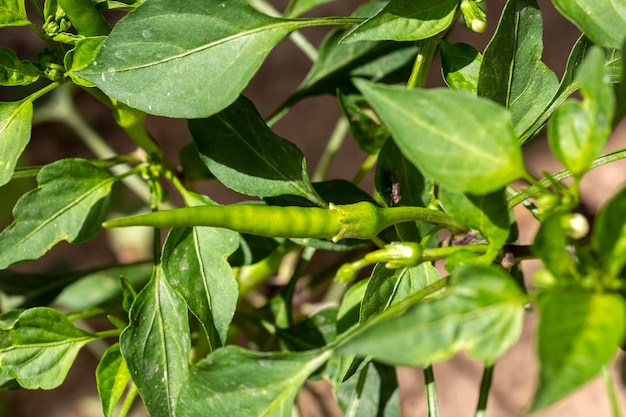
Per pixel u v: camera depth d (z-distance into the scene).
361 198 0.47
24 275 0.53
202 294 0.44
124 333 0.44
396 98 0.38
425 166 0.38
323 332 0.50
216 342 0.44
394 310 0.40
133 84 0.42
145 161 0.49
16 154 0.43
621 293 0.40
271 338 0.51
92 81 0.42
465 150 0.38
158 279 0.45
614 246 0.37
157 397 0.44
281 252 0.53
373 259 0.41
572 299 0.37
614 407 0.37
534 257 0.42
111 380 0.45
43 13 0.44
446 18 0.43
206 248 0.44
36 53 0.74
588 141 0.38
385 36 0.43
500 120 0.38
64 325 0.45
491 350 0.37
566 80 0.44
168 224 0.39
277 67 0.75
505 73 0.43
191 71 0.42
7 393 0.70
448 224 0.42
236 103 0.44
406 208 0.42
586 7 0.41
